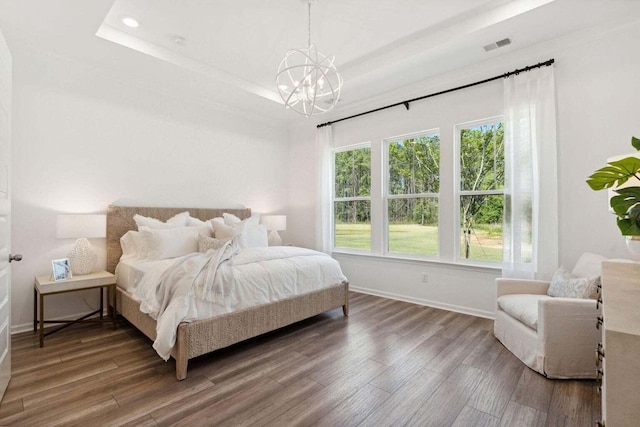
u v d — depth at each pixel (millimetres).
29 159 3025
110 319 3307
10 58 2041
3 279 1886
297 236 5535
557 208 2947
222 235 3678
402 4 2602
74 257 3059
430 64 3418
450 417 1750
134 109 3750
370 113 4551
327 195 4949
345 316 3523
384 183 4457
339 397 1941
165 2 2547
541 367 2184
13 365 2297
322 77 3057
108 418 1717
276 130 5473
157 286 2389
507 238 3227
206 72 3639
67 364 2326
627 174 1068
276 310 2807
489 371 2268
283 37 3082
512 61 3232
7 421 1680
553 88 2957
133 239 3422
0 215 1809
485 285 3496
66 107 3240
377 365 2361
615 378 815
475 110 3555
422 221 4102
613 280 1103
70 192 3271
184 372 2137
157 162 3953
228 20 2797
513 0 2576
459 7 2656
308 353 2568
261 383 2100
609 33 2734
